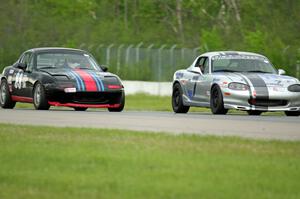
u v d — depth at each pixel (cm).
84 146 2691
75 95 4775
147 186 2006
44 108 4891
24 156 2461
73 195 1900
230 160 2400
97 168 2256
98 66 5159
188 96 5009
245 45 10638
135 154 2505
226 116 4409
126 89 8225
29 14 12106
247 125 3638
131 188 1984
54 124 3638
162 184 2033
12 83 5275
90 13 14275
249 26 13762
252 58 4947
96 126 3538
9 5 12162
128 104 6625
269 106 4544
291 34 13412
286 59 8325
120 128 3450
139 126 3566
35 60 5103
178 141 2828
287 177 2142
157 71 8462
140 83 8162
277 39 10494
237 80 4588
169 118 4112
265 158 2444
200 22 14000
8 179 2095
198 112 5316
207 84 4784
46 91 4831
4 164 2323
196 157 2452
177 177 2125
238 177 2133
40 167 2273
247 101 4525
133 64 8544
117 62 8662
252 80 4594
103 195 1902
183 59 8381
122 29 12469
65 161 2369
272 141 2844
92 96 4800
